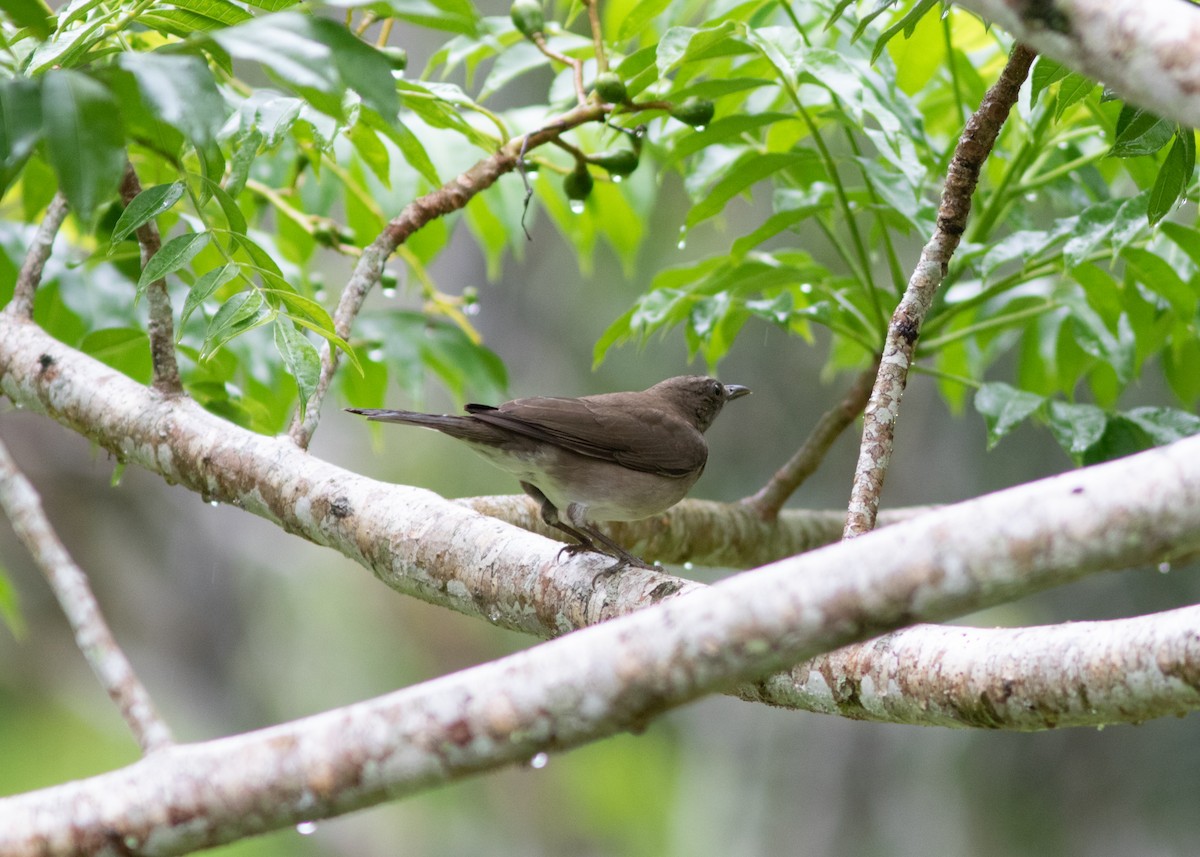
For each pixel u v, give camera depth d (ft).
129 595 81.05
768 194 60.80
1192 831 58.65
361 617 87.51
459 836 84.64
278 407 37.24
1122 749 61.11
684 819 80.23
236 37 17.31
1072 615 59.93
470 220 40.06
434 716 15.26
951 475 60.64
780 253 37.76
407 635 88.17
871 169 32.01
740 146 36.01
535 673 15.19
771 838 70.54
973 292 35.06
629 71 31.73
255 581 85.35
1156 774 60.13
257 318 22.61
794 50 28.81
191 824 15.57
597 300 67.77
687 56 28.40
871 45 35.14
